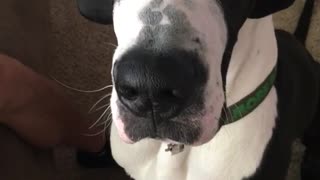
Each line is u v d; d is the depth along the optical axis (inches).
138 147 12.8
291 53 13.7
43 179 12.7
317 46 19.7
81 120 15.0
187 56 8.2
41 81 12.9
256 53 11.2
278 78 12.5
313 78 14.7
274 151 12.3
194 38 8.4
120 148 13.2
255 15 10.6
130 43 8.4
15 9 13.9
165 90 8.2
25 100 12.3
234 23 9.7
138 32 8.4
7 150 11.7
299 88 13.6
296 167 17.9
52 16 19.9
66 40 19.6
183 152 12.3
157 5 8.5
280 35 14.1
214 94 8.7
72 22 19.8
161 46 8.2
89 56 19.4
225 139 11.8
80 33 19.7
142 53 8.2
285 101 12.6
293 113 13.1
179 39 8.3
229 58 9.8
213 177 12.2
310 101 14.6
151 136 9.0
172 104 8.4
